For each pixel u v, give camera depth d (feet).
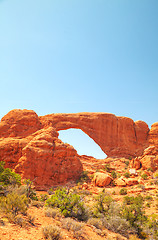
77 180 138.72
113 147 226.38
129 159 214.48
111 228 41.22
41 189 119.24
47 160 134.82
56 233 19.45
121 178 139.03
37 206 39.42
